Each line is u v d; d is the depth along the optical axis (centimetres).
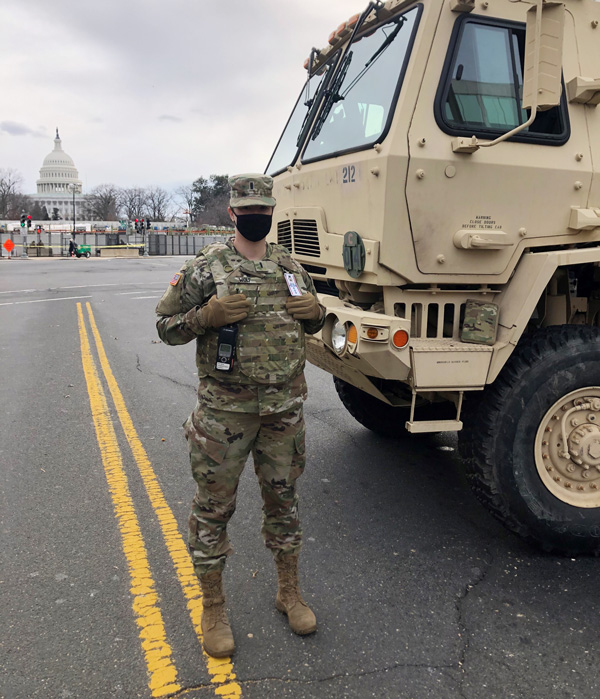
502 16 309
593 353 312
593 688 235
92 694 228
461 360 296
